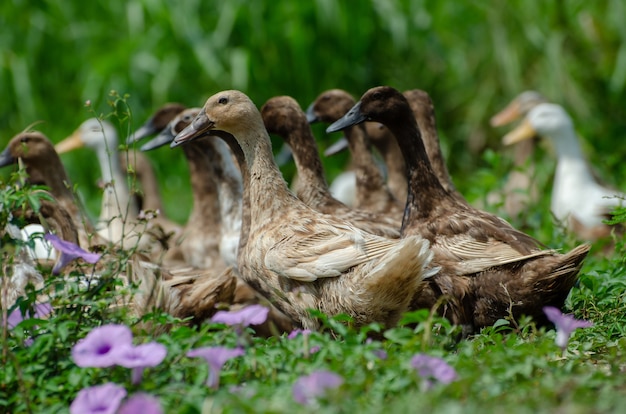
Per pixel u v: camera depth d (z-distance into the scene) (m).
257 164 10.39
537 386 7.28
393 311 9.31
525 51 21.25
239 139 10.60
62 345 8.04
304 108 20.64
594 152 20.28
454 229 10.34
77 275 8.62
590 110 21.03
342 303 9.41
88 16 21.61
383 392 7.17
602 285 10.34
